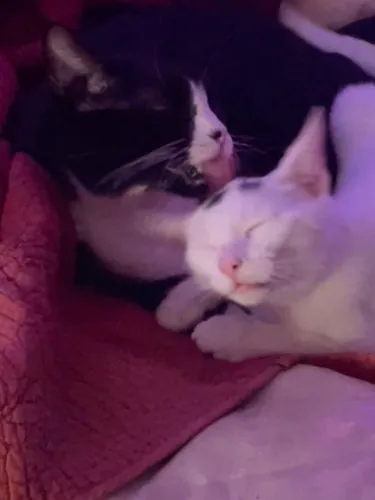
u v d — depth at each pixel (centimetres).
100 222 58
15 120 60
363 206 53
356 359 53
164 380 50
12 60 62
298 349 52
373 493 43
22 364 44
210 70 58
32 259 48
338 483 43
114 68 56
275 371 50
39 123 58
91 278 58
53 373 46
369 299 51
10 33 64
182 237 56
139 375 50
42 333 46
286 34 64
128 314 55
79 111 56
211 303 55
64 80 56
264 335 52
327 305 50
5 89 58
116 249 58
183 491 44
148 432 47
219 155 56
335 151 60
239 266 46
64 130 57
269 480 44
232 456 45
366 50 66
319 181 50
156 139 56
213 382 50
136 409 48
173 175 56
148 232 57
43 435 44
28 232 50
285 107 60
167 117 56
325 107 60
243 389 49
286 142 60
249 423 47
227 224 48
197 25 60
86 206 58
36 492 43
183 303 55
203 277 50
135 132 56
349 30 69
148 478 46
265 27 63
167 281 58
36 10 64
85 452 45
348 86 62
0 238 52
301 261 48
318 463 45
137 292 58
